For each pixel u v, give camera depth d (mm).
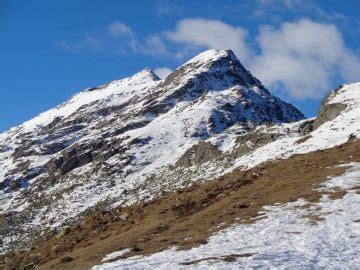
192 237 33062
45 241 54125
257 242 28750
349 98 98938
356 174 43469
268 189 45469
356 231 28484
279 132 133000
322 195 37781
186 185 114312
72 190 184000
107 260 30109
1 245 132750
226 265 23500
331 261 23438
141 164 190750
